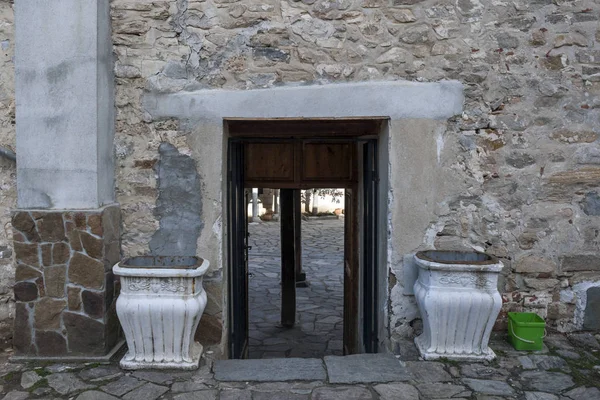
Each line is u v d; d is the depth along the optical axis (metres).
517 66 3.66
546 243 3.74
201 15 3.62
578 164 3.71
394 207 3.69
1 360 3.42
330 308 8.29
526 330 3.52
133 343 3.27
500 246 3.73
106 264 3.42
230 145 4.07
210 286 3.70
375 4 3.62
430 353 3.38
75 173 3.38
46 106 3.36
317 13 3.62
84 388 3.01
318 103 3.63
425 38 3.63
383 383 3.08
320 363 3.38
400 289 3.73
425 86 3.63
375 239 4.12
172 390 3.00
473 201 3.71
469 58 3.64
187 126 3.65
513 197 3.72
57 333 3.40
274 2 3.62
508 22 3.64
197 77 3.64
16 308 3.40
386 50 3.64
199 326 3.69
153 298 3.19
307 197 20.61
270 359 3.46
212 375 3.19
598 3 3.65
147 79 3.63
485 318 3.30
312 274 10.61
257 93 3.63
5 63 3.56
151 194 3.69
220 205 3.67
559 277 3.77
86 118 3.35
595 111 3.69
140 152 3.67
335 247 13.80
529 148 3.70
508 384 3.06
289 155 5.55
